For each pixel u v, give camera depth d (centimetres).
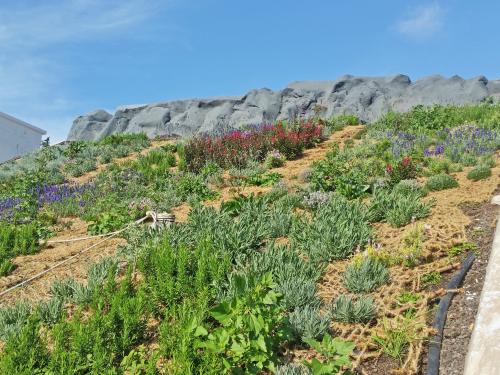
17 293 910
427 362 560
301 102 3694
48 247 1188
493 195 1029
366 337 621
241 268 827
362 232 891
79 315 698
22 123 3447
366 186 1260
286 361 591
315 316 636
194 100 4009
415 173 1372
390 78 3753
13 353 602
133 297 743
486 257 757
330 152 1845
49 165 2338
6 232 1191
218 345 554
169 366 562
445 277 731
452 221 899
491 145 1619
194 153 1986
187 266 813
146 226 1091
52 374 576
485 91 3322
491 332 568
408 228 912
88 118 4391
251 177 1623
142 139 2811
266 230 1000
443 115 2292
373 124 2408
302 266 791
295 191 1388
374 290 731
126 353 646
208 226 1027
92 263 993
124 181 1881
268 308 580
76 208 1549
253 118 3669
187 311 664
